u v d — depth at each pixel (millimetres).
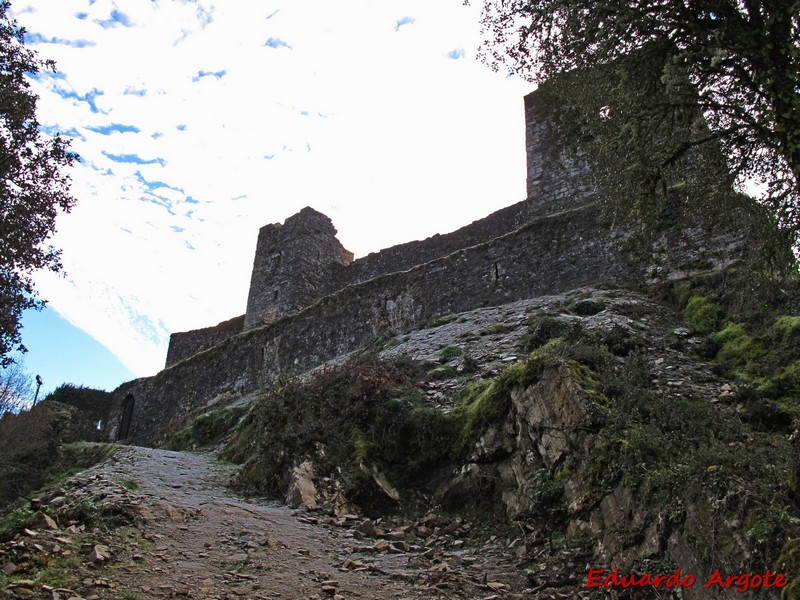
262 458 11109
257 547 7055
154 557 6383
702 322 12508
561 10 8359
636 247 9602
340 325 23219
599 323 13109
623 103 8102
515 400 9258
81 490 8805
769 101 6973
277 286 29969
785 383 9344
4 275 15469
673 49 7668
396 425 10500
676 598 5609
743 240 14031
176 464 12594
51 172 15586
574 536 7090
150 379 31359
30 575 5562
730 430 7773
